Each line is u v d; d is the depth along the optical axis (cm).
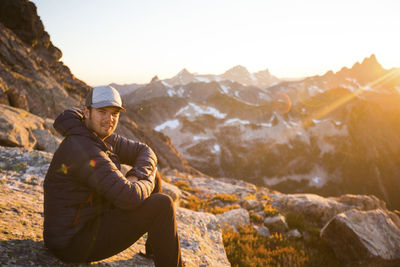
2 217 217
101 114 168
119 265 205
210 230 405
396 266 678
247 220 938
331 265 711
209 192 1770
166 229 173
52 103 3762
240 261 643
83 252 163
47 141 1192
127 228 165
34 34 6806
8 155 467
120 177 160
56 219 160
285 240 820
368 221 760
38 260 169
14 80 3438
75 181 158
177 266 179
